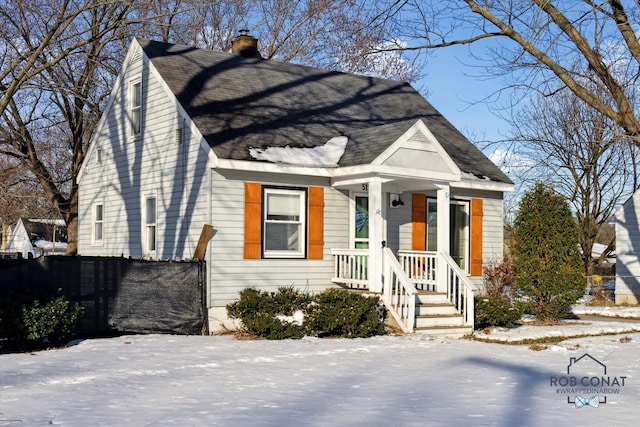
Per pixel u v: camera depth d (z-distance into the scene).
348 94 20.67
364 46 16.45
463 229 19.25
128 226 18.56
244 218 15.21
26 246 57.75
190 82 17.22
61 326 12.45
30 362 10.63
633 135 14.77
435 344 13.26
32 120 25.83
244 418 7.04
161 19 25.06
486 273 19.23
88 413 7.30
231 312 14.09
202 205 15.10
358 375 9.80
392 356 11.70
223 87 17.67
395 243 17.83
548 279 17.55
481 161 20.08
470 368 10.52
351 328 14.02
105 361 10.77
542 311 18.03
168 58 18.09
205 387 8.84
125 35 20.81
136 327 14.02
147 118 17.81
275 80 19.41
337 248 16.47
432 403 7.84
